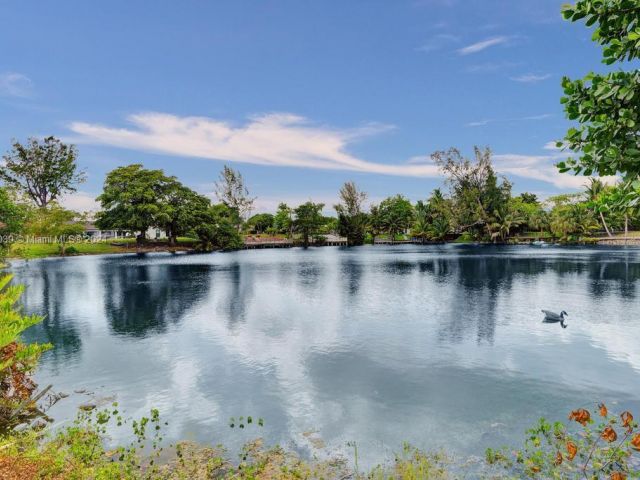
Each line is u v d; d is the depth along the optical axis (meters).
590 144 4.19
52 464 7.22
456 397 11.20
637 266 45.31
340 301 26.44
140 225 89.25
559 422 9.29
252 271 46.38
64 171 101.69
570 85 4.34
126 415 10.31
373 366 13.86
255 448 8.62
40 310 24.22
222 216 113.00
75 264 56.72
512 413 10.15
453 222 115.44
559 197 119.00
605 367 13.43
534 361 14.12
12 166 96.88
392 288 31.98
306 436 9.16
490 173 111.31
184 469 7.74
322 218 124.31
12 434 8.98
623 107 4.06
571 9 4.19
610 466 7.37
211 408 10.70
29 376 12.75
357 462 8.05
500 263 52.00
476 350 15.45
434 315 21.78
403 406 10.69
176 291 31.31
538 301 25.52
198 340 17.36
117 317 22.14
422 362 14.19
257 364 14.24
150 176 94.88
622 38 4.07
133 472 7.60
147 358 14.99
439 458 8.10
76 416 10.26
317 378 12.84
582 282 33.66
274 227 150.62
